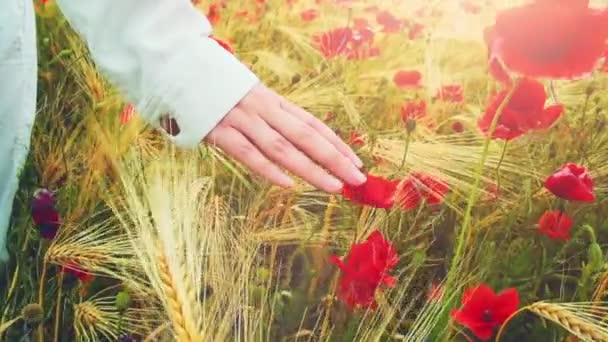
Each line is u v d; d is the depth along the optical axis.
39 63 1.56
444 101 1.67
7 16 1.23
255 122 1.11
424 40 1.80
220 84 1.10
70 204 1.37
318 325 1.28
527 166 1.50
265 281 1.27
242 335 1.15
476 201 1.45
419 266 1.29
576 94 1.56
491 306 1.30
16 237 1.37
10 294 1.34
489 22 1.83
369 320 1.27
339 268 1.32
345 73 1.75
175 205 1.15
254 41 1.87
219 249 1.18
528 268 1.39
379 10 1.87
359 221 1.38
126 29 1.12
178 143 1.12
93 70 1.48
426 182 1.44
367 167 1.46
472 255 1.39
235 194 1.34
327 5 1.91
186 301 1.12
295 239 1.35
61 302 1.34
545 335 1.36
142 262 1.13
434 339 1.27
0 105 1.25
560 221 1.43
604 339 1.24
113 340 1.30
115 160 1.29
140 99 1.13
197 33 1.13
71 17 1.15
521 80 1.40
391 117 1.65
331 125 1.65
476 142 1.53
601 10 1.33
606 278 1.34
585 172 1.41
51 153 1.41
